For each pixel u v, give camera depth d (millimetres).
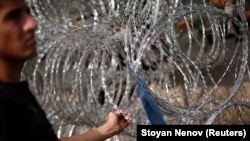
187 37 3232
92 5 2879
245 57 2545
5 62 1295
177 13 2223
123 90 3457
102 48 2676
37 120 1306
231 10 2920
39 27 2906
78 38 2877
